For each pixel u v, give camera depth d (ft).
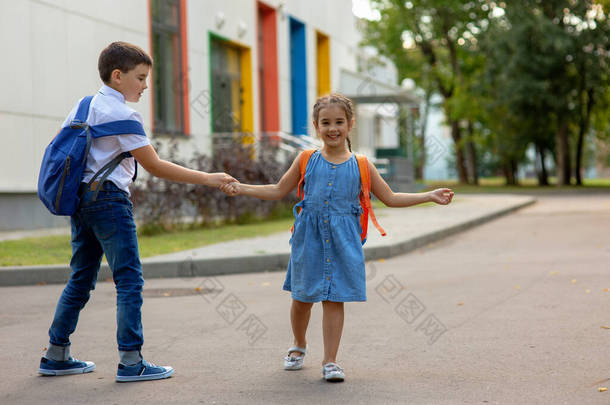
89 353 19.72
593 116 194.59
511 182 189.47
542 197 116.47
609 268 34.81
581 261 37.93
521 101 155.33
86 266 17.17
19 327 23.70
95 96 16.60
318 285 16.76
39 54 56.18
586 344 19.69
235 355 19.36
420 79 197.16
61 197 15.93
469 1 173.37
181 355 19.40
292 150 69.92
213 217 56.85
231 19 84.99
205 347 20.36
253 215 61.77
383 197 17.72
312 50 108.47
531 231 57.52
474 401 14.80
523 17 151.94
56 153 16.01
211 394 15.57
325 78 115.24
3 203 53.62
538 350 19.17
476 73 188.55
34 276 34.22
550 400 14.80
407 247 45.83
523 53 150.82
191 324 23.75
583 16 150.61
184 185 52.85
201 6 78.59
